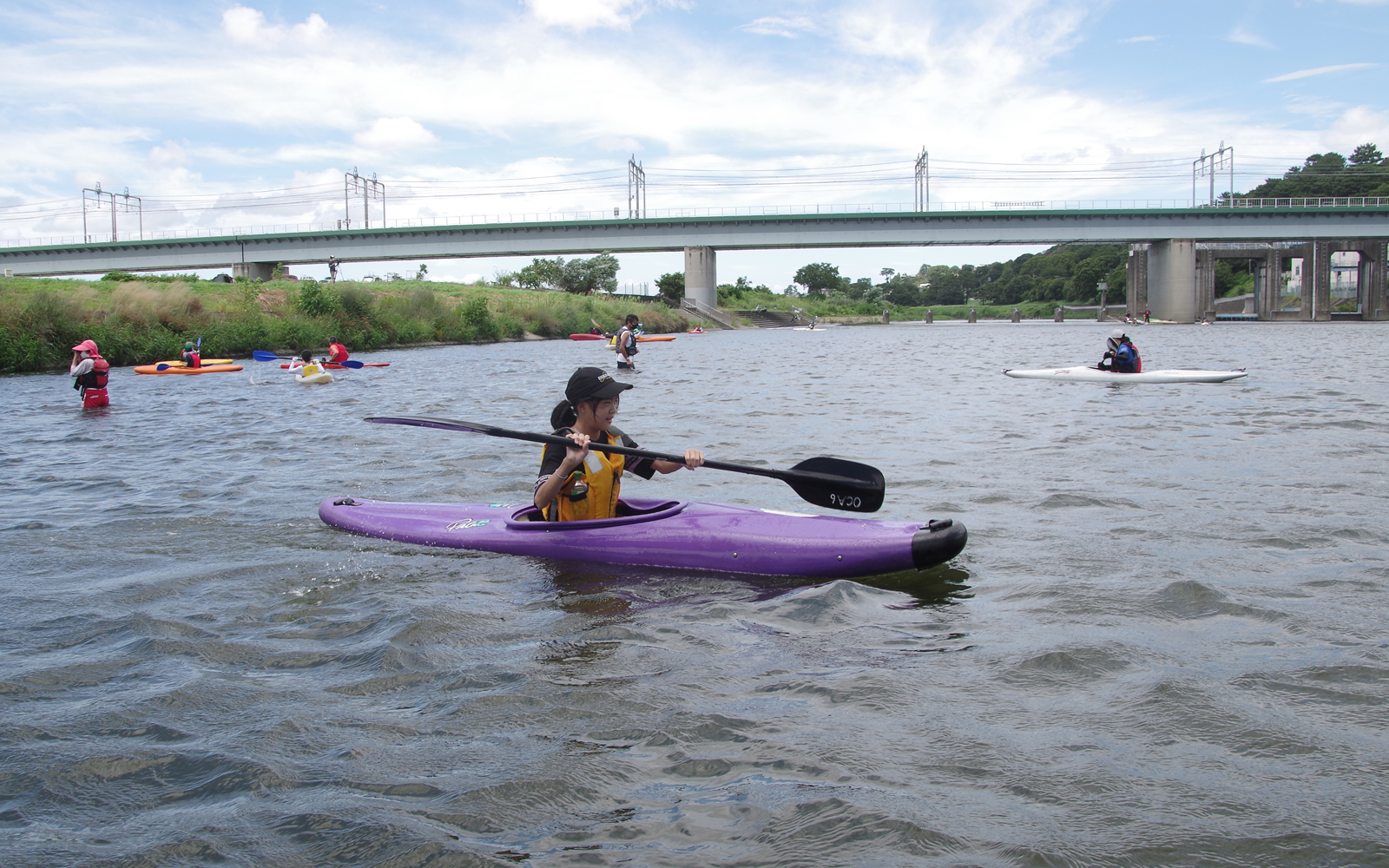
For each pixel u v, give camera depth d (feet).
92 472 27.73
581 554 16.96
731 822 7.75
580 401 17.20
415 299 152.76
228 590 15.23
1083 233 223.71
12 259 244.22
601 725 9.76
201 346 102.83
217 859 7.40
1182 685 10.41
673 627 13.03
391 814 7.99
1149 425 34.35
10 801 8.46
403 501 22.50
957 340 156.15
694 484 24.02
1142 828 7.52
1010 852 7.22
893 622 13.05
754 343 152.87
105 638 12.98
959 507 20.59
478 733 9.62
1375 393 46.75
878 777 8.48
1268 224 221.05
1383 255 264.52
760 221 228.63
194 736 9.73
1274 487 22.20
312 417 42.60
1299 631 12.21
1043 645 11.91
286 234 233.76
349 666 11.73
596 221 228.84
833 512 20.22
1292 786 8.15
